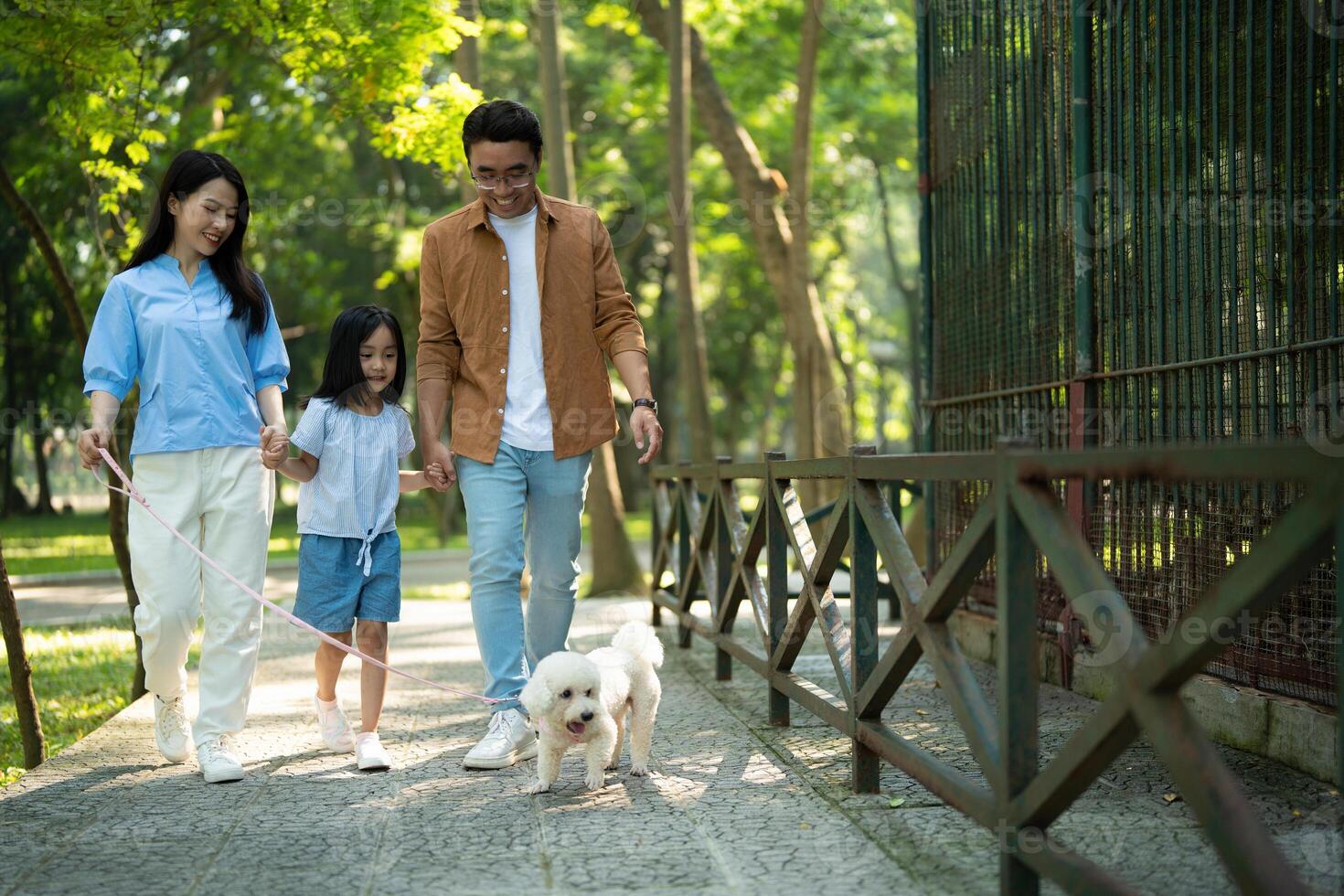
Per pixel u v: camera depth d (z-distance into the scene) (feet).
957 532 21.25
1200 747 6.57
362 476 14.11
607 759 12.60
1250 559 6.17
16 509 107.34
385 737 15.66
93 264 45.16
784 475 15.21
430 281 14.76
